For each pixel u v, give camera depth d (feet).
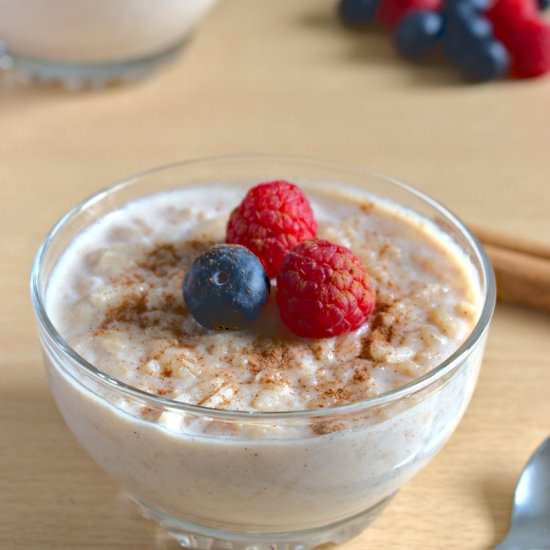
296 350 1.07
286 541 1.09
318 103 1.70
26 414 1.22
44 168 1.55
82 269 1.16
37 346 1.29
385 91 1.73
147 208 1.23
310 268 1.06
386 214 1.22
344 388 1.04
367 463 1.02
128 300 1.12
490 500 1.15
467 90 1.74
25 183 1.52
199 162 1.24
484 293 1.09
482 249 1.12
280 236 1.12
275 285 1.13
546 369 1.28
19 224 1.46
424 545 1.11
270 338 1.08
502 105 1.71
